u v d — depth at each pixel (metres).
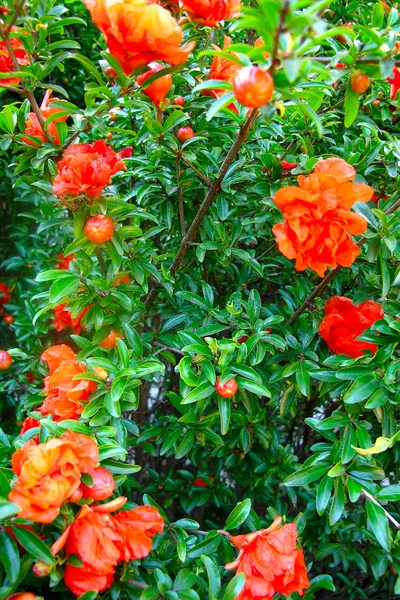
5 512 0.83
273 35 0.88
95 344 1.53
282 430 2.75
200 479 2.27
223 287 2.33
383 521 1.16
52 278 1.38
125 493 2.13
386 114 1.87
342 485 1.29
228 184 1.57
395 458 1.89
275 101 1.00
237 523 1.30
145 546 1.08
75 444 1.01
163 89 1.42
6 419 2.93
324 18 2.04
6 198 3.28
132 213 1.49
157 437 1.79
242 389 1.56
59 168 1.30
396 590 1.09
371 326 1.40
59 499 0.92
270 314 1.81
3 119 1.47
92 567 0.95
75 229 1.38
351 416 1.40
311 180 1.12
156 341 1.92
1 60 1.38
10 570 0.92
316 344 1.75
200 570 1.29
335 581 2.63
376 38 1.00
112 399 1.28
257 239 2.37
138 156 1.77
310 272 2.04
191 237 1.71
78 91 2.97
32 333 2.48
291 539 1.13
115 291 1.51
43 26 1.35
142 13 1.07
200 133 1.69
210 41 1.69
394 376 1.28
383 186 1.85
